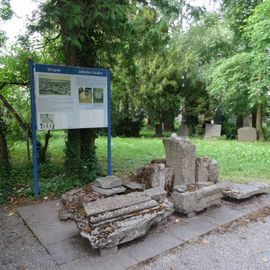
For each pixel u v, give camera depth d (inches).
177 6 224.7
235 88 508.1
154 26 230.1
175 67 616.4
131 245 123.0
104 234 113.3
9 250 120.0
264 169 279.6
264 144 509.7
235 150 413.4
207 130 676.7
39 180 217.2
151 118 684.1
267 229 141.9
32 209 165.3
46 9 185.5
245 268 107.4
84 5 190.1
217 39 600.7
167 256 115.0
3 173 227.3
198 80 644.1
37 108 181.5
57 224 144.4
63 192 192.7
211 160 205.2
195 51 637.3
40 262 110.4
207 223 147.3
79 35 196.4
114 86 503.5
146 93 618.8
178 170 186.9
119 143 497.0
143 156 352.5
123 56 272.4
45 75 182.1
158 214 133.0
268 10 358.0
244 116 687.1
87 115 202.7
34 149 183.8
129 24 205.5
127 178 203.0
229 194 177.9
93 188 164.7
